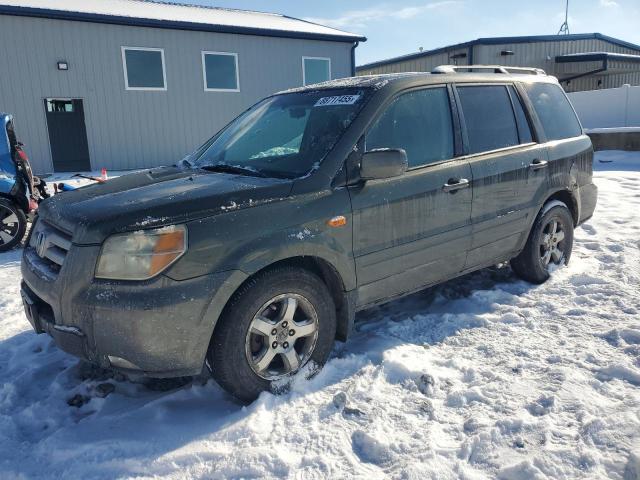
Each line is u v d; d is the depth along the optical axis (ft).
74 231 8.88
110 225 8.61
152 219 8.62
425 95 12.42
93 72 49.06
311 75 60.64
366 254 10.82
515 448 8.09
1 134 21.93
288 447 8.45
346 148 10.65
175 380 10.85
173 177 11.16
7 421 9.45
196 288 8.68
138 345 8.52
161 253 8.51
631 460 7.53
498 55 74.69
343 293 10.74
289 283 9.78
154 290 8.46
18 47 45.73
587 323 12.45
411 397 9.74
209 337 8.97
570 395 9.36
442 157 12.39
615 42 82.53
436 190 11.89
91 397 10.23
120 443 8.59
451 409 9.33
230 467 7.99
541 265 15.26
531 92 15.29
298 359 10.20
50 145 48.44
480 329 12.49
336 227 10.22
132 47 50.37
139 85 51.55
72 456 8.37
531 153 14.38
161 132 53.21
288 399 9.73
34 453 8.54
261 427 8.90
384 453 8.23
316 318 10.30
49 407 9.91
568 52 78.74
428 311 13.84
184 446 8.51
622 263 16.33
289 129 12.09
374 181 10.87
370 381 10.27
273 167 11.06
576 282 15.20
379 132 11.25
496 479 7.51
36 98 47.11
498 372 10.41
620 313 12.85
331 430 8.82
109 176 45.91
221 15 62.34
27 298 9.96
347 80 13.09
